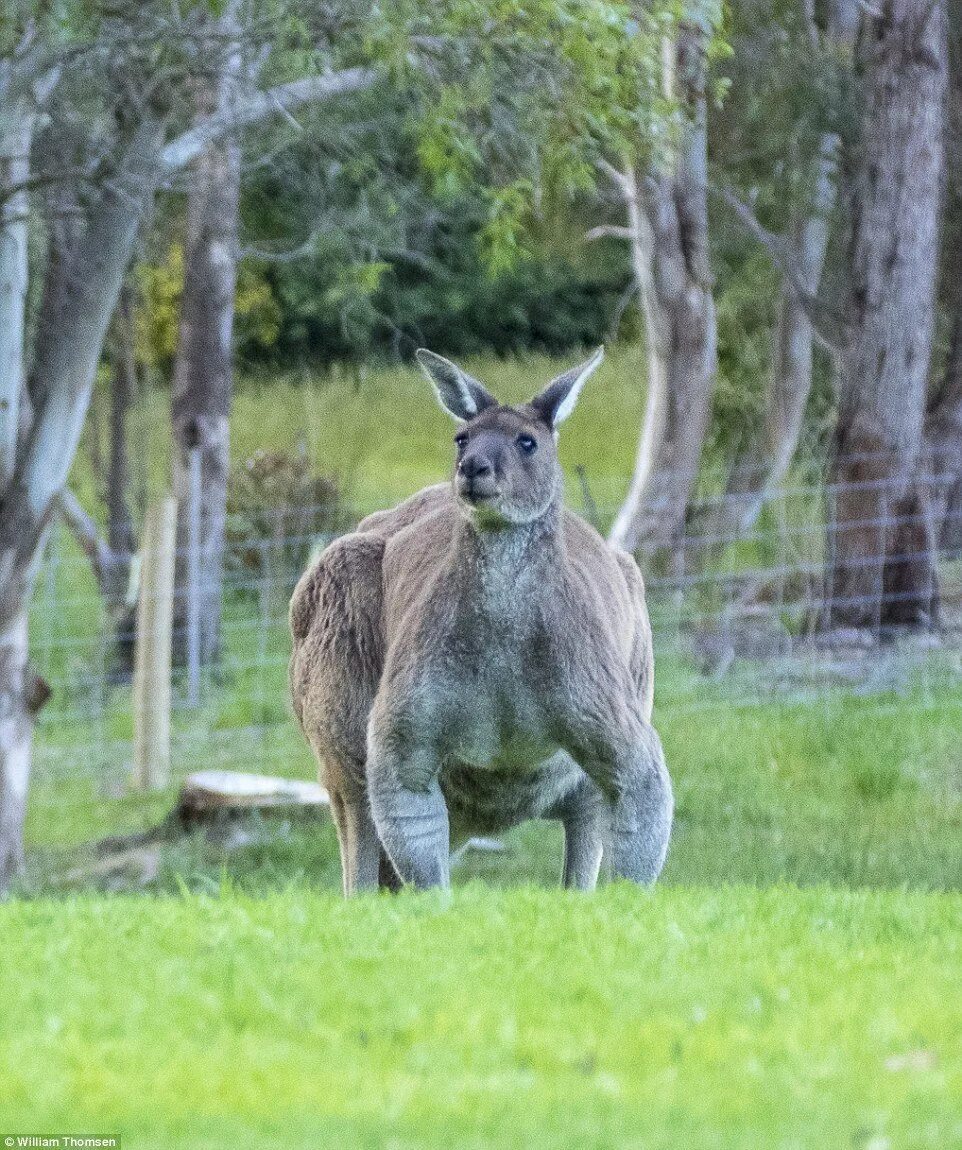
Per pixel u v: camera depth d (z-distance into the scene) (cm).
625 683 3391
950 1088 2028
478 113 5456
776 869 4972
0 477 5466
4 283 5391
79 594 8819
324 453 10538
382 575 3672
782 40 8175
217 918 2909
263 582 8306
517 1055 2147
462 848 3772
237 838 5688
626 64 4844
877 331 7450
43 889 5412
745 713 6531
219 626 7994
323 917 2900
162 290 10119
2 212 5150
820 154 8362
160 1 4978
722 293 9369
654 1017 2314
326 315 11225
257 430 10969
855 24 8419
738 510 8725
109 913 2991
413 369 12319
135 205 5081
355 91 5881
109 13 4931
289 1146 1834
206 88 5878
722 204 9006
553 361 12812
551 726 3350
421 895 3075
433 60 4906
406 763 3356
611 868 3381
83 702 7606
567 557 3409
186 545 8081
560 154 4953
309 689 3747
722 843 5288
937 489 8544
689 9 4994
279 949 2650
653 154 5081
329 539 8731
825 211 8744
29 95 5191
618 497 10056
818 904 3169
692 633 7562
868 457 7462
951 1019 2300
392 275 12081
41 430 5428
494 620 3291
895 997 2425
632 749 3353
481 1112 1938
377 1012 2325
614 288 12812
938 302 9006
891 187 7425
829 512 7525
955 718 6362
